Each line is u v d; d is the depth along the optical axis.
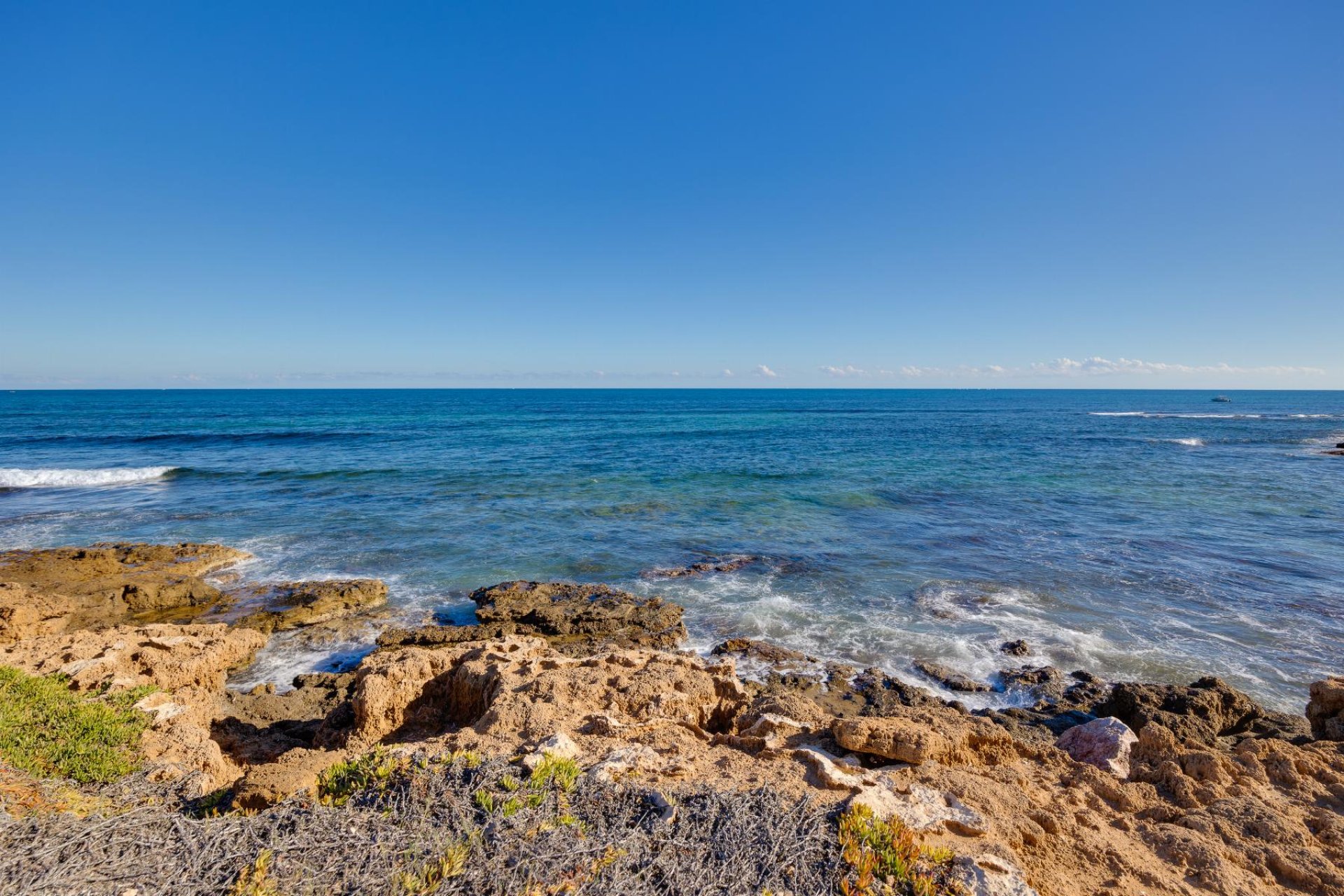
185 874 4.12
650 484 30.66
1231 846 5.54
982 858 4.73
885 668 12.61
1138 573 17.75
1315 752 7.38
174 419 70.06
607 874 4.22
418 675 9.26
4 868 4.00
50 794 5.63
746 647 13.34
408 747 6.42
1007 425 72.06
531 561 18.94
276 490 28.83
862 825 4.88
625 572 18.09
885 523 23.38
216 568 18.16
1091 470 35.50
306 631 14.28
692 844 4.59
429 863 4.28
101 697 8.42
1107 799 6.47
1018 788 6.21
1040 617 14.82
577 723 7.43
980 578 17.41
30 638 12.67
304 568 18.23
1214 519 23.95
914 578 17.45
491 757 5.90
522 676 8.73
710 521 23.64
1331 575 17.44
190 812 5.67
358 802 5.08
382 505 25.81
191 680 10.54
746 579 17.55
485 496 27.67
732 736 7.28
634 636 13.80
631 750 6.29
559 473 33.75
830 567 18.42
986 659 12.94
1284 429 67.00
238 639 12.20
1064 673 12.28
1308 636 13.70
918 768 6.42
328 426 62.53
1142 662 12.64
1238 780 6.77
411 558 19.19
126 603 15.02
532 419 75.81
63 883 3.93
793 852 4.54
